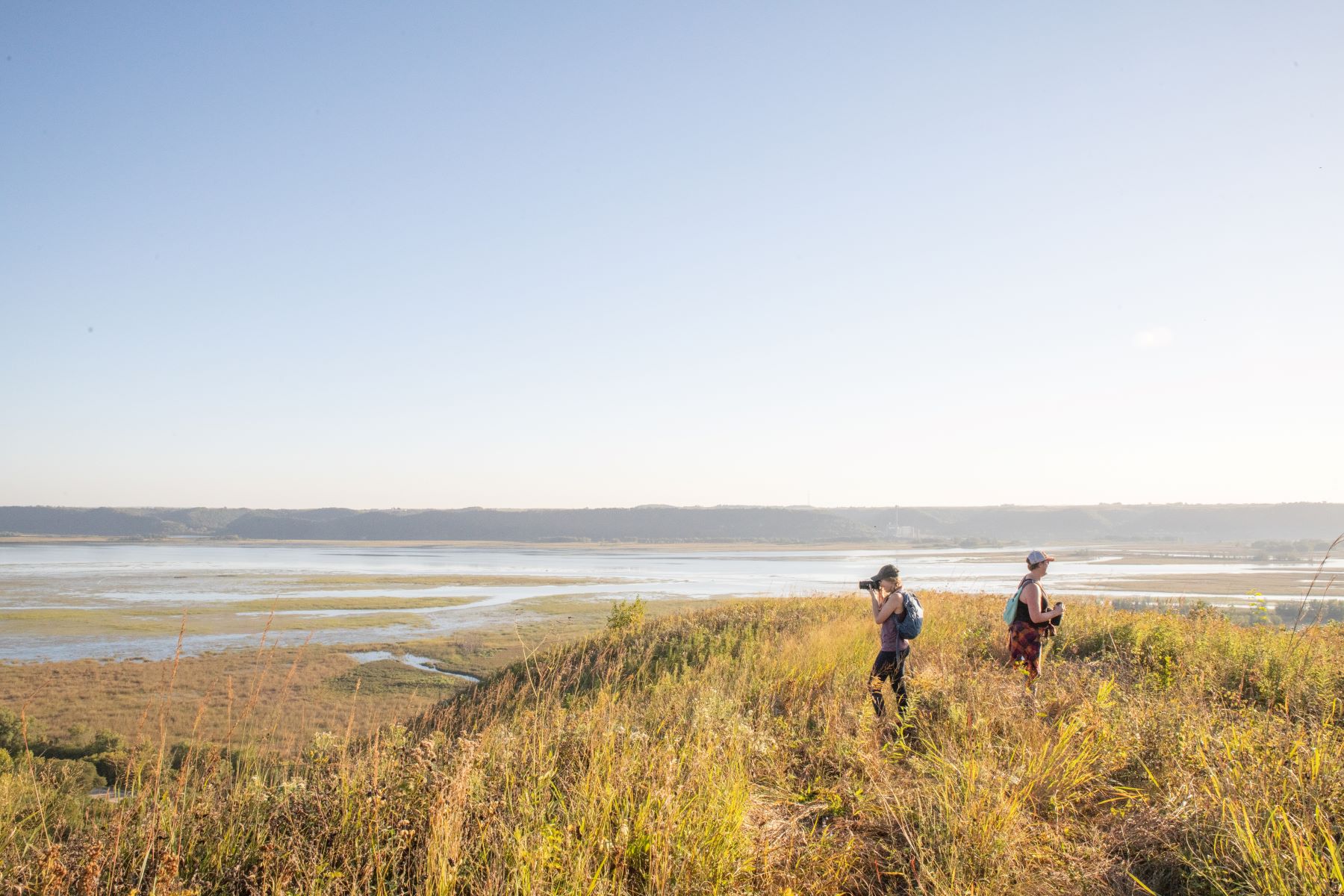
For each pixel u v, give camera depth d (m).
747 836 4.17
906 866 4.03
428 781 4.55
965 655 10.01
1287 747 5.05
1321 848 3.70
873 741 5.81
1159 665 8.81
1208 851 3.91
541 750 5.17
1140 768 5.17
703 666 12.54
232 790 4.55
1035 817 4.45
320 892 3.60
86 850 3.73
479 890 3.63
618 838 3.94
